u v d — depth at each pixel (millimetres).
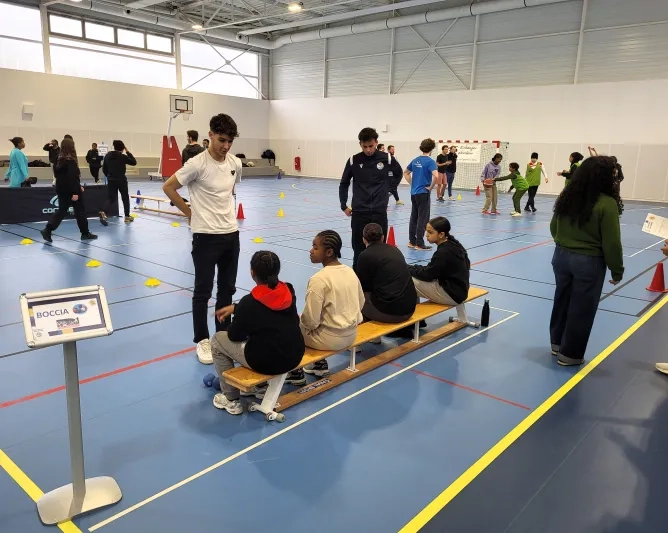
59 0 17672
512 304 5430
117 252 7434
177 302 5223
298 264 6953
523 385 3568
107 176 10242
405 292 3875
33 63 18688
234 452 2719
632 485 2520
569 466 2666
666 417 3178
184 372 3656
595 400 3373
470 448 2805
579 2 16594
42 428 2895
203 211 3654
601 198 3531
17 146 10859
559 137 17609
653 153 15867
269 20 22609
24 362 3744
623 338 4480
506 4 17438
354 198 5023
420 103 20766
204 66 23547
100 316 2043
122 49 20797
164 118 22391
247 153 25781
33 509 2258
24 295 1935
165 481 2467
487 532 2186
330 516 2256
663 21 15203
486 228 10500
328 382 3488
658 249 8617
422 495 2412
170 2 20266
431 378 3656
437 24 19812
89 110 20109
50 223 7984
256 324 2891
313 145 24797
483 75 19062
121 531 2137
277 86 25953
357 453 2732
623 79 16188
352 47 22562
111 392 3338
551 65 17516
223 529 2160
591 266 3625
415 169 7984
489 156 19156
